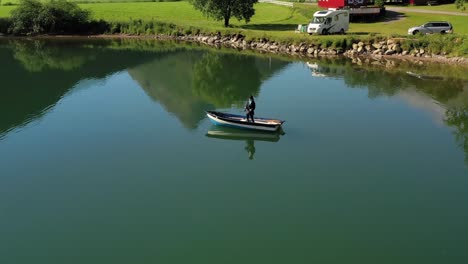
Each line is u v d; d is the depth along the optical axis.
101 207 23.47
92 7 101.81
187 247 19.81
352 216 22.17
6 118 37.25
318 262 18.62
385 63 57.28
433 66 54.97
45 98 43.19
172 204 23.59
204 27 80.12
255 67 56.78
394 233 20.69
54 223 22.05
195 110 39.22
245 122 32.62
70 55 66.75
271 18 91.62
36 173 27.36
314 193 24.56
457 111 37.91
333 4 90.88
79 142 32.00
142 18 88.38
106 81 50.19
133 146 31.27
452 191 24.64
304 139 32.09
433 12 88.69
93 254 19.45
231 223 21.70
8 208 23.48
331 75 51.47
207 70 55.66
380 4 85.75
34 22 85.19
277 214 22.41
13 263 18.98
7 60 62.56
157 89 46.50
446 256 18.95
